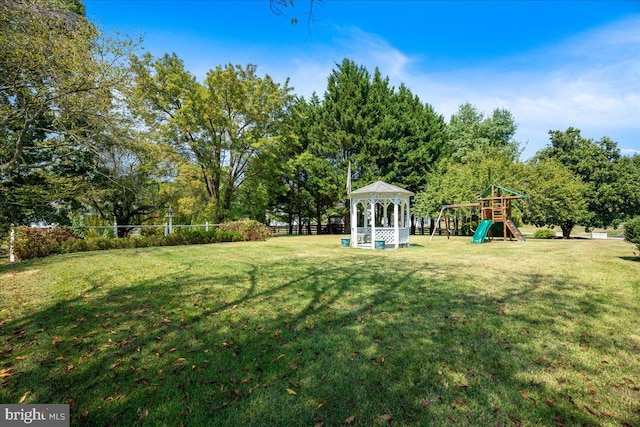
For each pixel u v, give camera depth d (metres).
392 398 2.43
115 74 10.70
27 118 11.05
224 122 20.88
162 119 20.77
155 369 2.89
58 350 3.26
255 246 14.15
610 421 2.16
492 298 5.13
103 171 16.05
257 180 24.06
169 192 19.69
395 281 6.43
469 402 2.37
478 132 32.59
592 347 3.29
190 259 9.50
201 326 3.91
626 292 5.44
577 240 19.03
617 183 22.25
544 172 20.59
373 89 26.77
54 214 16.67
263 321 4.09
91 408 2.34
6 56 9.48
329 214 29.25
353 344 3.38
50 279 6.58
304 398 2.43
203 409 2.31
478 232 17.58
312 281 6.42
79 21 9.60
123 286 5.98
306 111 28.06
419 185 26.36
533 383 2.63
